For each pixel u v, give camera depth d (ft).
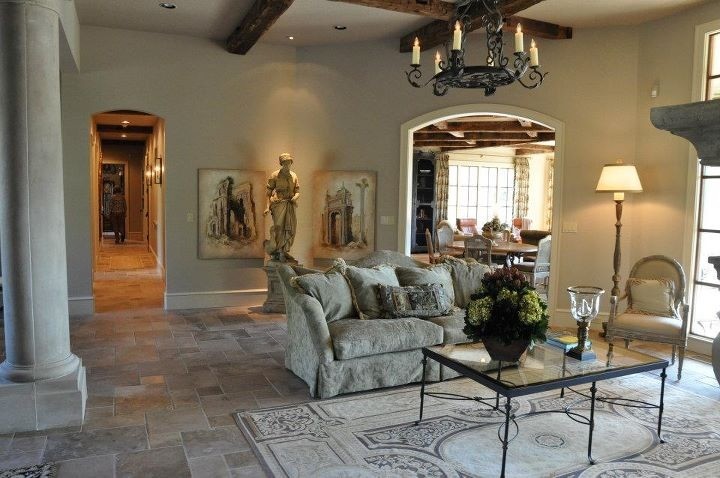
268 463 9.60
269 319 20.57
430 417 11.71
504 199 48.34
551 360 10.83
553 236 20.51
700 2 16.90
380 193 22.54
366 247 22.79
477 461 9.82
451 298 15.88
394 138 22.25
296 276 14.35
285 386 13.50
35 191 10.60
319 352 12.53
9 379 10.79
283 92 22.98
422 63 21.66
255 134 22.76
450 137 36.60
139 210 51.52
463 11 12.50
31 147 10.51
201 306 22.58
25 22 10.34
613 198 19.66
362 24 20.12
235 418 11.50
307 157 23.17
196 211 22.27
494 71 10.57
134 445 10.20
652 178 18.78
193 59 21.75
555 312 20.62
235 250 22.89
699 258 17.42
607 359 10.96
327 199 23.03
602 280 20.01
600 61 19.70
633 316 15.34
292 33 21.25
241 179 22.68
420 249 45.52
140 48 21.06
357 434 10.82
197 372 14.46
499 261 34.60
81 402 11.10
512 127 30.99
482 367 10.28
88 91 20.52
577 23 19.25
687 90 17.54
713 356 7.73
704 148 6.46
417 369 13.70
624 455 10.18
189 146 21.97
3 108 10.35
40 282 10.81
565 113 20.12
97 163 35.58
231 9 18.44
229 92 22.30
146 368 14.69
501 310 10.37
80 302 20.94
